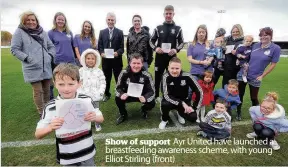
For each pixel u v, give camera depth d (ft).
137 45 14.08
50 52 10.93
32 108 13.01
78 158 5.60
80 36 14.67
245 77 11.67
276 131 9.17
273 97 9.30
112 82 20.12
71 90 5.25
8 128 10.37
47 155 8.31
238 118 11.76
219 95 11.68
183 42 14.07
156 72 14.46
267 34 10.71
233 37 13.08
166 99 10.44
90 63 10.81
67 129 5.36
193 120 10.93
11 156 8.20
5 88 17.54
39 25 10.43
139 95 11.20
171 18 13.50
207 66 12.88
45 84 11.14
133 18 13.82
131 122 11.29
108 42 14.16
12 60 35.65
